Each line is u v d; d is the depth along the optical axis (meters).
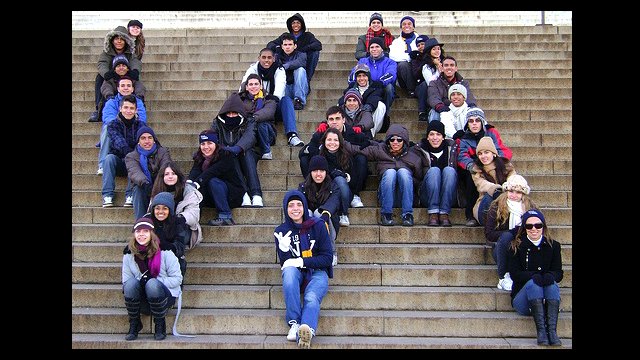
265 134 7.77
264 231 6.89
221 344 5.63
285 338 5.77
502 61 10.20
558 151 8.05
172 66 10.43
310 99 9.23
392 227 6.88
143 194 6.81
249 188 7.29
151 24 13.09
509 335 5.81
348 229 6.89
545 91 9.38
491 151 6.83
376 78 8.74
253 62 10.47
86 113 9.09
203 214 7.13
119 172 7.43
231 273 6.41
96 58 10.62
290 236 5.96
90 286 6.30
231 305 6.17
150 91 9.60
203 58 10.68
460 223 7.14
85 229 6.98
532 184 7.62
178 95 9.61
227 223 6.93
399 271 6.40
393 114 8.91
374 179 7.56
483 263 6.59
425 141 7.27
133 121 7.62
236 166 7.19
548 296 5.61
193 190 6.50
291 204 5.96
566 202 7.34
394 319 5.85
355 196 7.20
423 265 6.58
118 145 7.38
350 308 6.13
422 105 8.68
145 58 10.68
